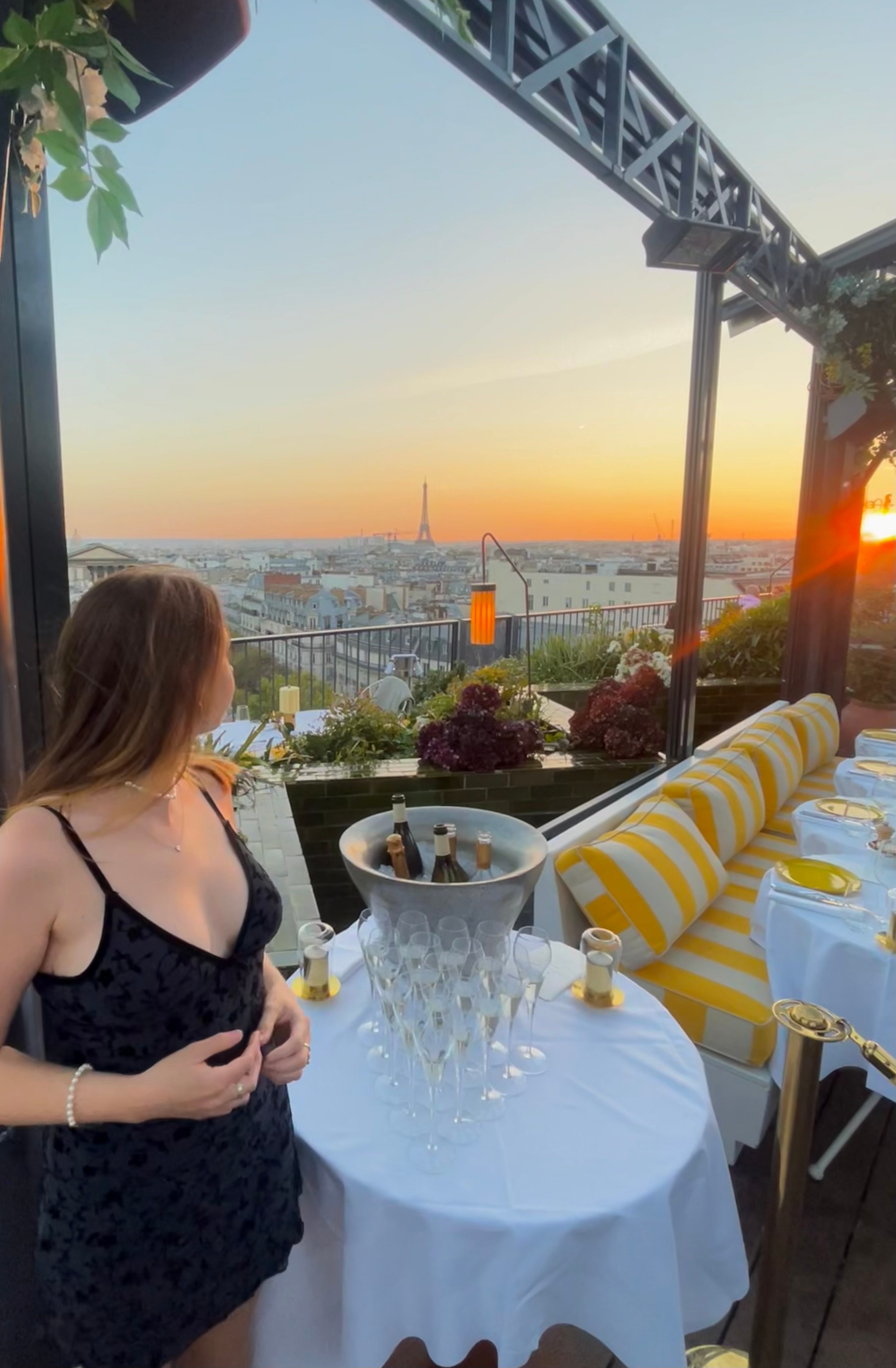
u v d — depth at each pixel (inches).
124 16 45.6
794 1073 46.7
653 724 186.1
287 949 96.3
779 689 248.8
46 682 49.0
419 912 60.2
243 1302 41.7
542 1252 39.8
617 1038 55.9
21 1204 62.0
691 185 132.0
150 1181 37.4
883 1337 61.7
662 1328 42.3
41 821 34.5
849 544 236.7
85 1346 38.7
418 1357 56.7
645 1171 43.7
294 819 154.1
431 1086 46.3
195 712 37.2
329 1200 45.0
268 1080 43.3
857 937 75.0
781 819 145.6
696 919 99.6
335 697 180.1
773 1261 49.8
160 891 36.7
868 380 194.1
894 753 150.4
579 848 89.6
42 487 55.3
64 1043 36.1
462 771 164.6
